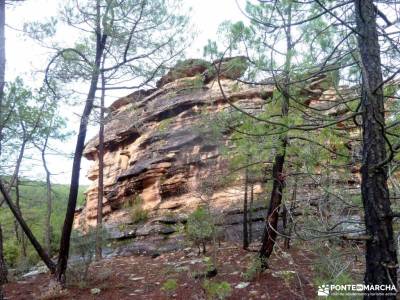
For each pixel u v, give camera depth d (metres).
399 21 3.74
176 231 11.29
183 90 7.76
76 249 7.84
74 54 7.53
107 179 15.63
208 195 9.13
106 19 7.30
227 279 6.88
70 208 7.63
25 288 7.89
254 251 8.30
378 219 3.32
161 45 7.54
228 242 9.96
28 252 13.37
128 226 12.76
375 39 3.58
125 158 15.55
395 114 4.50
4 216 16.28
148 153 14.17
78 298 6.79
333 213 5.36
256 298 5.77
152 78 7.76
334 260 5.04
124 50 7.75
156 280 7.56
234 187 10.13
